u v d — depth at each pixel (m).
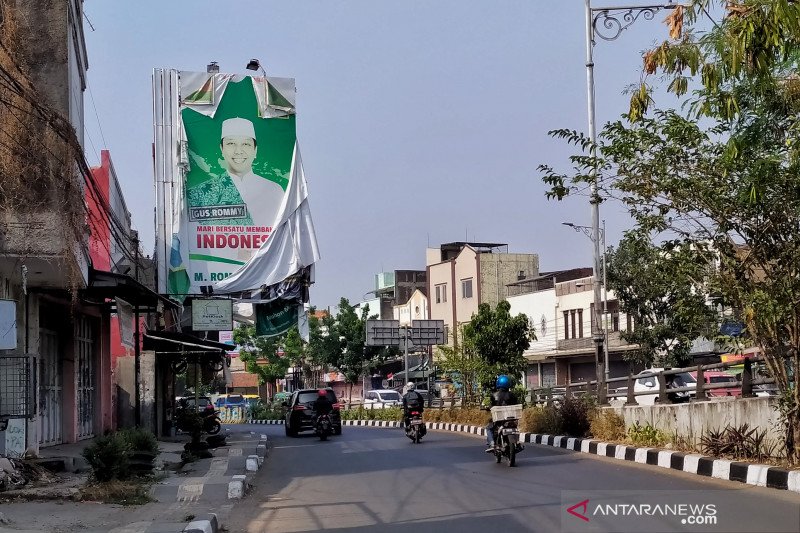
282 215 31.02
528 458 18.02
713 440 14.23
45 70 14.79
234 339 70.12
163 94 30.86
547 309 58.59
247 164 31.06
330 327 65.88
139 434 15.23
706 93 11.48
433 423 37.50
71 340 21.31
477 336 35.16
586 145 13.80
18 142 13.70
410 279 85.00
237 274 30.45
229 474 16.33
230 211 30.75
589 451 18.97
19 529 9.61
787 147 11.34
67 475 15.25
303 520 10.81
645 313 39.22
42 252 13.98
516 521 9.70
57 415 20.67
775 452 12.99
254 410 64.00
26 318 16.80
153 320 32.97
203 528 9.48
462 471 15.84
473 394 36.69
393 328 54.47
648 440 17.19
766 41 9.95
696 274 13.34
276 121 31.44
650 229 13.64
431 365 60.22
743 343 13.54
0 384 13.56
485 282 66.06
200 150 30.81
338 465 18.48
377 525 10.07
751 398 13.94
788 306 12.04
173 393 36.34
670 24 11.05
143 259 30.45
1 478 13.12
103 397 24.34
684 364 38.62
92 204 21.34
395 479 15.05
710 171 12.47
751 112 11.74
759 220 12.42
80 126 17.84
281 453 23.20
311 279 31.22
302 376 87.56
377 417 46.97
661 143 12.82
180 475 16.28
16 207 13.92
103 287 17.38
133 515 10.98
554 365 58.31
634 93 12.32
